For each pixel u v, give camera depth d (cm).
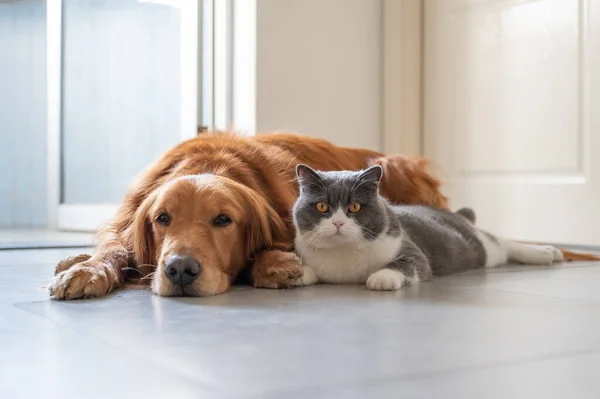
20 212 610
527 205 377
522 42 377
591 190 348
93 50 486
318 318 152
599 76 343
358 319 151
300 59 392
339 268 212
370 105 421
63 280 181
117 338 131
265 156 250
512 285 207
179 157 239
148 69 443
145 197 228
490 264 263
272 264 206
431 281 216
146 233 210
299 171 216
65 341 129
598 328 141
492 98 393
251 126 379
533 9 371
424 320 150
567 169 359
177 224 198
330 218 207
